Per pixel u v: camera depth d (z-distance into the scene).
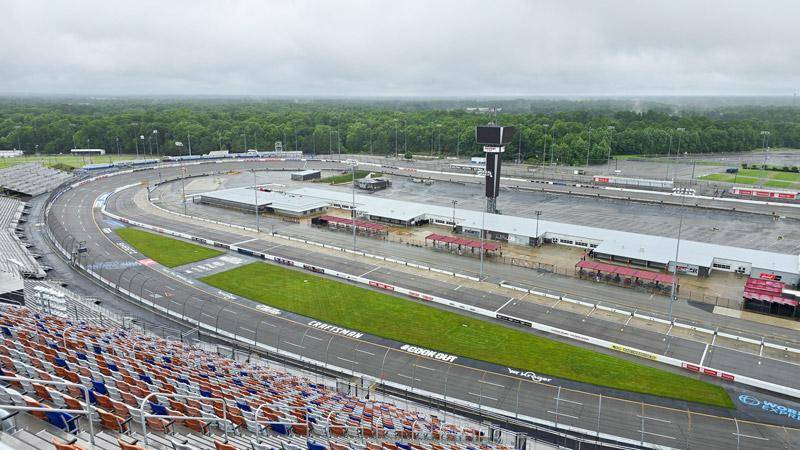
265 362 58.53
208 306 73.62
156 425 27.62
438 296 78.00
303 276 87.19
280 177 186.62
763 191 148.75
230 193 146.50
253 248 101.56
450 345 63.75
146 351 46.66
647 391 54.25
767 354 61.62
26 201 140.38
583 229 107.25
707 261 88.56
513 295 79.12
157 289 79.56
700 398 53.09
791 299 72.25
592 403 52.00
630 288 82.44
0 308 53.38
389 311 73.44
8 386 27.69
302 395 45.22
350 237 110.75
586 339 65.25
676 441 46.38
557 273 88.94
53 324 50.09
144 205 140.88
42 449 20.59
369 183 162.50
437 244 105.75
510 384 55.31
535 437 46.56
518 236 105.88
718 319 71.12
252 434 31.55
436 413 49.59
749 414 50.44
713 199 147.75
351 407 45.09
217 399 33.44
